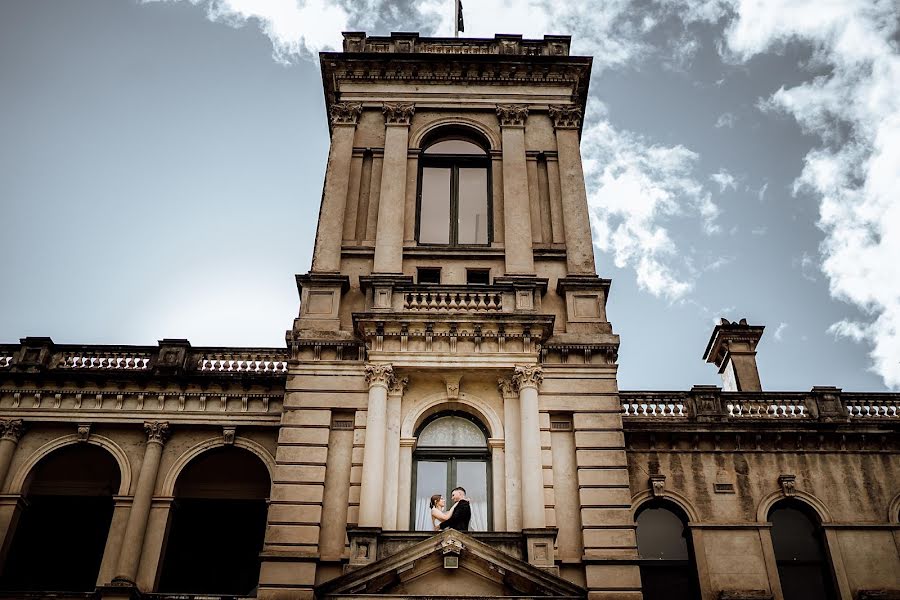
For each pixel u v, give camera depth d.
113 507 25.98
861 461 26.36
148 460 25.02
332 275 25.05
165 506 24.52
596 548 20.53
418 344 23.16
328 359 23.34
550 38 31.52
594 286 25.08
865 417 27.56
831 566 24.73
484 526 21.45
